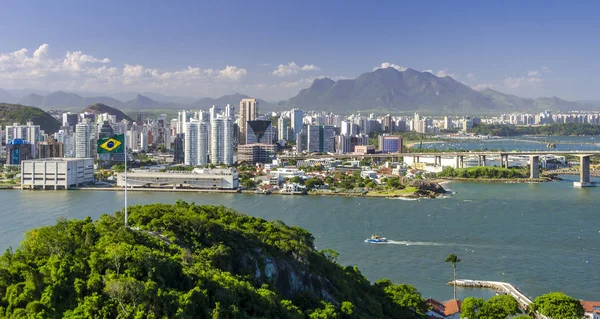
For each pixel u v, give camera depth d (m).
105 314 155.75
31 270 170.12
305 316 196.12
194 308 165.62
